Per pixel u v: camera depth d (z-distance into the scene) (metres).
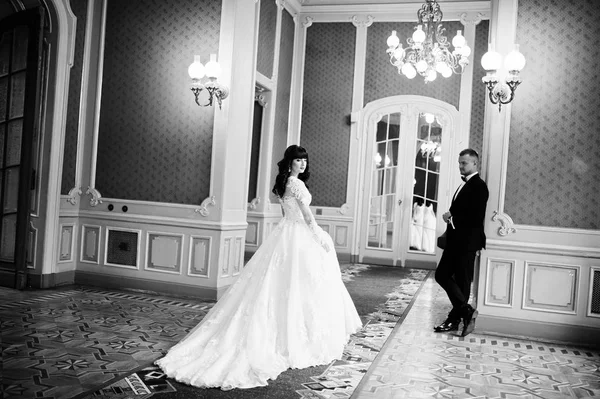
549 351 4.63
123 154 6.40
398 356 4.19
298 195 4.06
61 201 6.29
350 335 4.71
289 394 3.21
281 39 9.30
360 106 10.00
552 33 5.07
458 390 3.48
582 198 4.96
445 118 9.66
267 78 8.65
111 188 6.45
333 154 10.12
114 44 6.48
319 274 3.97
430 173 9.79
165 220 6.11
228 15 5.99
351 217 10.01
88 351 3.88
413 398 3.29
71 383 3.23
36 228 6.11
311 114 10.17
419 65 7.13
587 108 4.96
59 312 4.99
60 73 6.12
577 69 5.00
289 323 3.73
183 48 6.18
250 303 3.78
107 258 6.38
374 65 9.97
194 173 6.10
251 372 3.41
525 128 5.11
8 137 6.16
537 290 5.03
